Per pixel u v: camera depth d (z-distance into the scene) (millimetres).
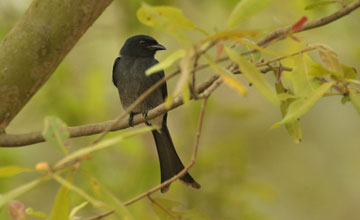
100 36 13273
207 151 12688
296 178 16156
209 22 13781
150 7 4242
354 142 16953
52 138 4363
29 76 6402
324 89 5059
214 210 12000
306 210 16156
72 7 6301
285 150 15953
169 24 4219
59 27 6320
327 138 17062
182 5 13516
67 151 4352
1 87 6363
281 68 5852
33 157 12406
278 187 16016
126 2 12859
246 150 13945
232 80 4043
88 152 4004
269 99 4180
